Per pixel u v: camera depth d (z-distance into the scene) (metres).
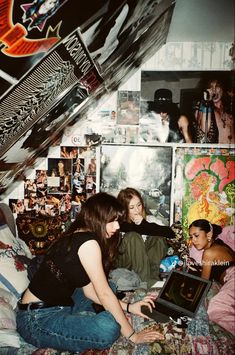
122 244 2.29
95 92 1.94
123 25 1.30
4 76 0.95
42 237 2.34
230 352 1.32
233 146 2.43
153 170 2.49
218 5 1.78
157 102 2.46
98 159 2.50
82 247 1.37
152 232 2.43
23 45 0.88
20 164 2.01
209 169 2.46
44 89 1.23
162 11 1.62
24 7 0.77
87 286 1.54
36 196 2.50
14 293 1.62
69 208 2.51
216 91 2.42
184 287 1.80
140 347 1.32
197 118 2.44
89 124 2.49
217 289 1.86
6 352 1.32
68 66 1.24
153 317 1.54
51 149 2.42
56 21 0.90
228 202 2.45
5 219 2.05
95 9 0.98
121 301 1.62
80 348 1.34
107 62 1.58
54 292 1.40
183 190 2.48
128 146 2.49
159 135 2.47
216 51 2.42
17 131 1.40
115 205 1.49
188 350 1.31
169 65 2.44
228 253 2.43
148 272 2.28
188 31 2.22
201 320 1.52
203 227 2.45
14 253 1.80
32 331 1.36
